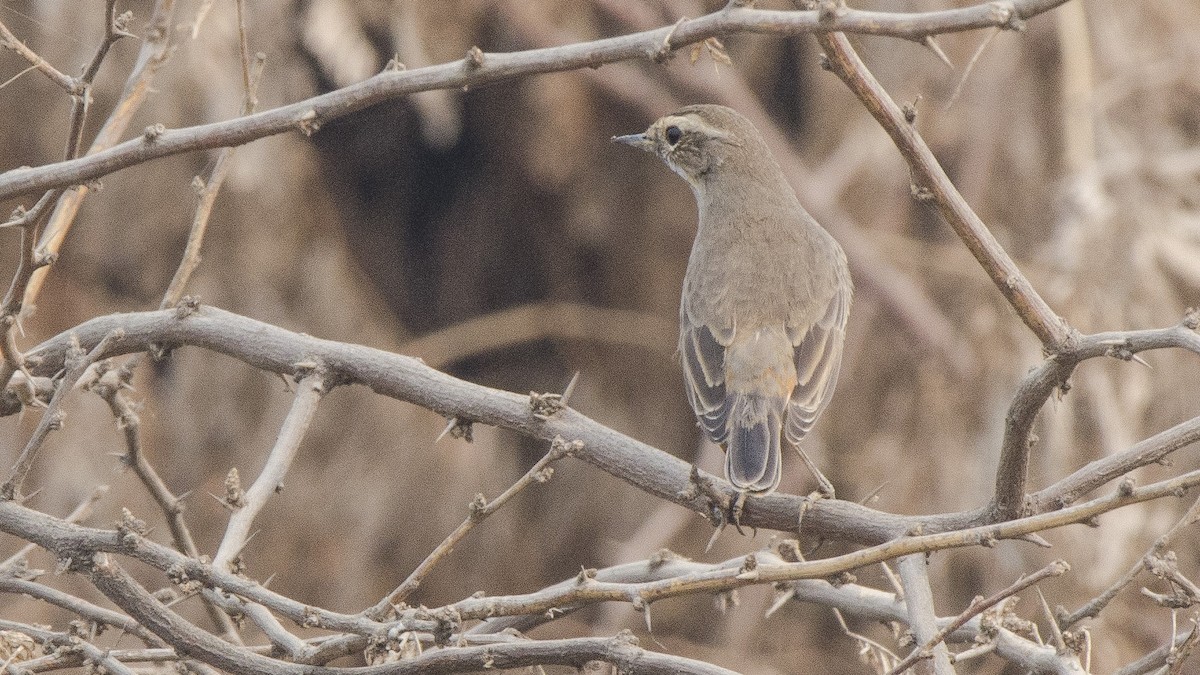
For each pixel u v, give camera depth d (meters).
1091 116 13.87
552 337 17.64
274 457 6.00
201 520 14.38
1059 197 13.62
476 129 17.12
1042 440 12.24
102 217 14.24
